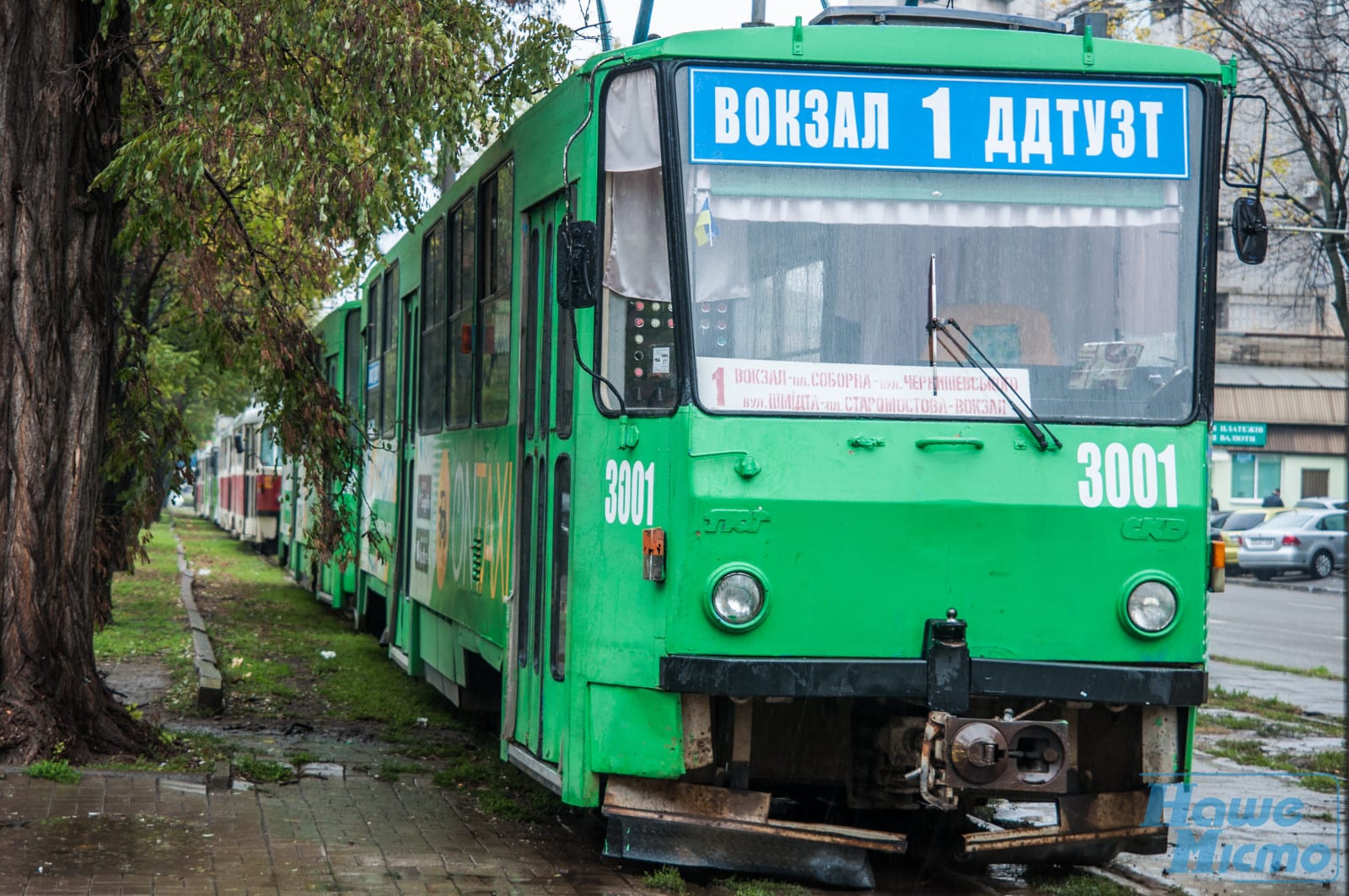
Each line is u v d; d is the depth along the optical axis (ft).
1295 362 149.18
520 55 32.60
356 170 25.52
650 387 20.77
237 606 65.67
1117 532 20.26
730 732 21.47
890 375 20.36
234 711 37.78
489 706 31.86
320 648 51.26
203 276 32.22
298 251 33.94
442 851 22.65
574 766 21.54
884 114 20.83
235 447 124.57
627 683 20.66
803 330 20.35
